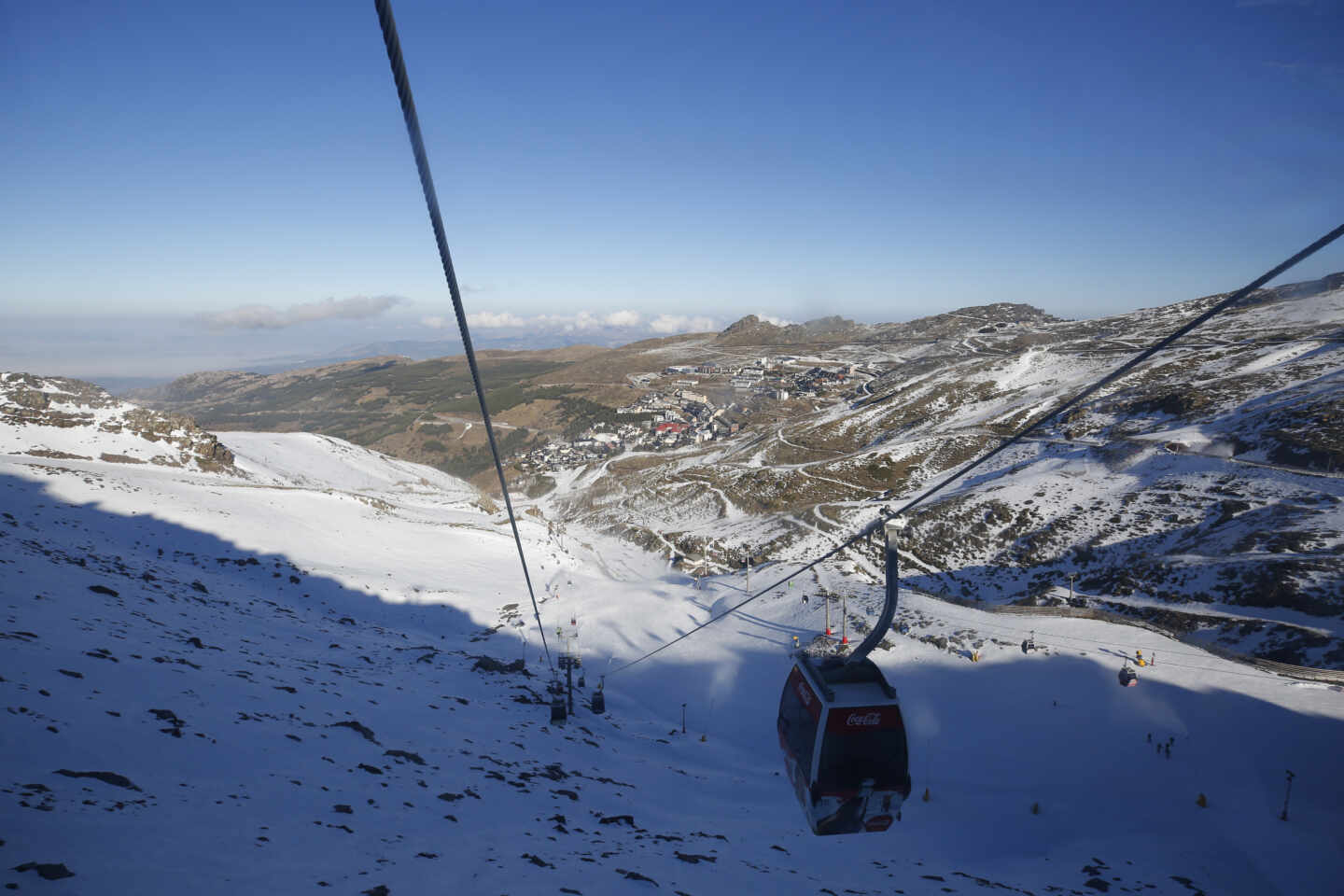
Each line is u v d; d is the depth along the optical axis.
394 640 57.22
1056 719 44.72
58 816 10.38
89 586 34.19
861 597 73.19
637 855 19.41
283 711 23.67
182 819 12.16
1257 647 55.56
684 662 62.09
